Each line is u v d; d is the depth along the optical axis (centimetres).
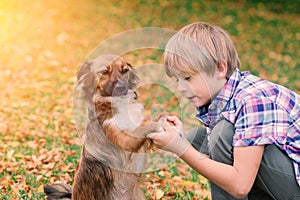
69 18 1279
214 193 357
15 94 802
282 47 1109
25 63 972
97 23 1254
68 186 430
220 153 330
